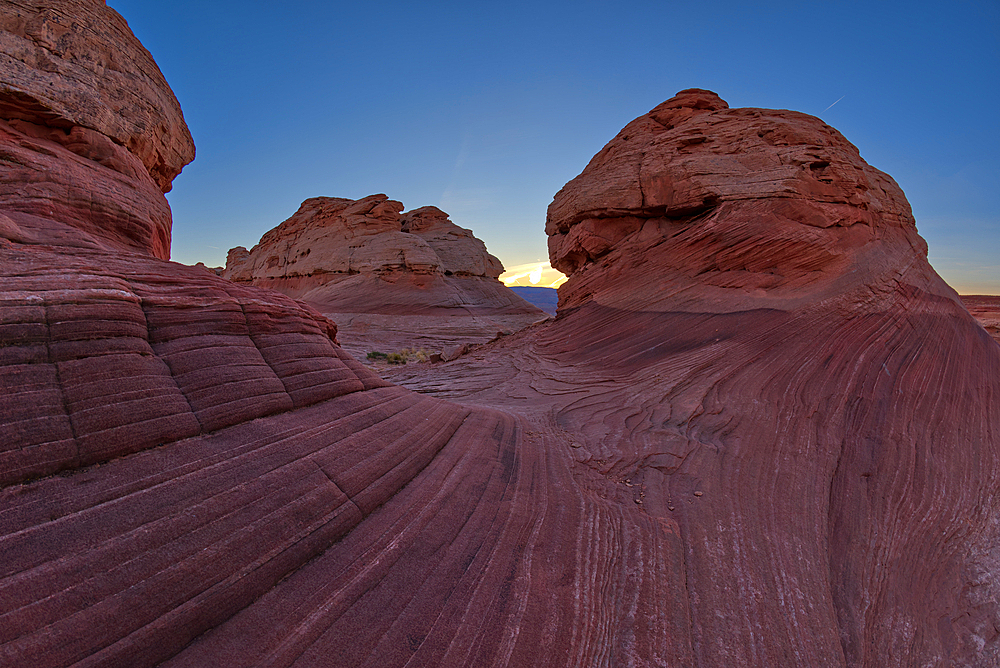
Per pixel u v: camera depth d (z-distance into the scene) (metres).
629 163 17.00
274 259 62.03
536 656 2.92
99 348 3.31
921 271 14.74
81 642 2.11
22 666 1.92
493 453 5.98
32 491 2.54
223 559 2.79
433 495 4.46
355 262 47.62
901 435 7.71
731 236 13.87
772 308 11.80
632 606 3.60
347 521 3.61
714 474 6.19
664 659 3.17
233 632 2.53
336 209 55.25
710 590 4.01
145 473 2.99
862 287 11.98
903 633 4.28
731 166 14.79
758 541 4.86
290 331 5.26
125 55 6.96
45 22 5.85
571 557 4.04
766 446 7.15
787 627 3.77
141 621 2.32
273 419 4.16
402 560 3.47
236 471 3.38
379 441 4.79
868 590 4.69
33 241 4.36
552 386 11.98
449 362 18.28
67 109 5.97
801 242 13.04
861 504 6.11
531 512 4.66
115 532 2.57
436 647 2.80
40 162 5.55
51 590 2.19
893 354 10.12
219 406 3.79
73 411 2.94
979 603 5.03
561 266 21.45
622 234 17.55
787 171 14.03
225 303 4.60
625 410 9.01
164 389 3.53
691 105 18.25
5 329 2.90
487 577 3.52
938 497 6.61
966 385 9.99
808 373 9.43
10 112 5.61
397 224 53.75
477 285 53.38
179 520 2.83
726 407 8.50
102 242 5.98
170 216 8.27
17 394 2.77
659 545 4.49
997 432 8.88
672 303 14.03
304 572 3.06
